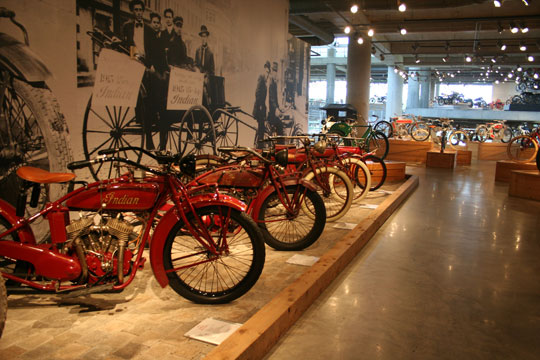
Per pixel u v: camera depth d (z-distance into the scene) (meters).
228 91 6.69
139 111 4.68
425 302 2.96
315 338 2.43
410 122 15.78
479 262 3.83
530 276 3.51
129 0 4.43
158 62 4.94
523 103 25.28
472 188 8.27
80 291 2.37
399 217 5.56
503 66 22.77
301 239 3.78
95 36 4.03
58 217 2.44
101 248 2.46
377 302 2.94
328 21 13.36
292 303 2.54
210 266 3.30
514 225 5.26
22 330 2.28
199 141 5.93
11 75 3.27
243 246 3.83
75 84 3.84
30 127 3.45
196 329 2.31
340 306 2.86
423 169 11.68
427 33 15.64
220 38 6.32
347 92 15.80
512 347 2.39
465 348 2.37
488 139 19.73
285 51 8.98
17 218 2.51
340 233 4.38
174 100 5.29
